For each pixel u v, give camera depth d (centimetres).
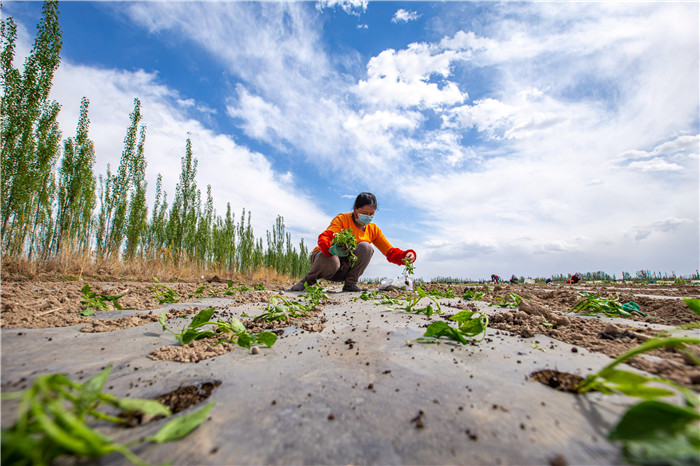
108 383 135
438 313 296
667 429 78
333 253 516
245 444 93
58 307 267
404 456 87
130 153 741
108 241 709
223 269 1106
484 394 121
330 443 93
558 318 242
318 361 164
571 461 82
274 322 261
